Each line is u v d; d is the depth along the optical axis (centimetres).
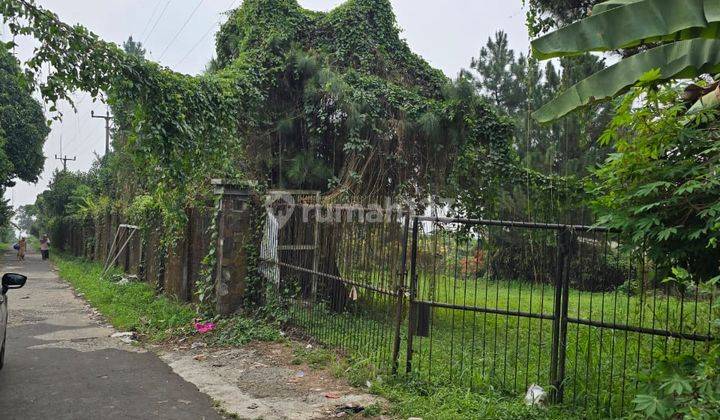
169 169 857
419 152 1152
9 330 912
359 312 690
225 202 940
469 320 955
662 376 385
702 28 404
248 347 770
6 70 2852
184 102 869
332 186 1120
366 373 609
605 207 439
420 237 612
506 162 1144
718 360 364
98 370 666
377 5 1255
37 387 592
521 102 2080
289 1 1227
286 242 874
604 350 649
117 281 1549
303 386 596
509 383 568
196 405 541
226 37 1323
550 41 427
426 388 562
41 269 2386
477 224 581
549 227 520
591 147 1611
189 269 1112
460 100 1119
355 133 1101
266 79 1109
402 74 1262
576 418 481
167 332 866
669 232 375
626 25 403
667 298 452
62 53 713
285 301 863
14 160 2975
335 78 1103
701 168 379
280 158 1166
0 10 654
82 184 3912
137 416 509
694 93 430
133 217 1645
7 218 4325
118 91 770
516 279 995
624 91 448
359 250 694
